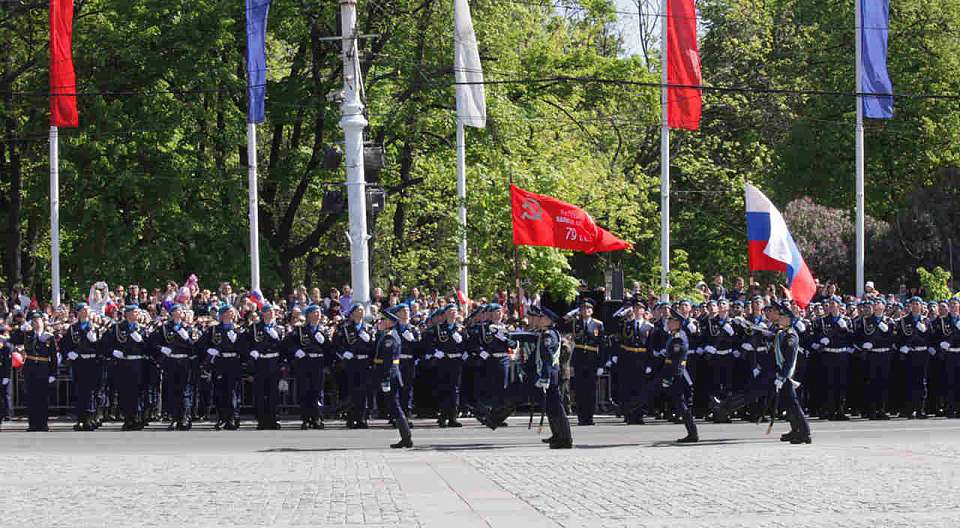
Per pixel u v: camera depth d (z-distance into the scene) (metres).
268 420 26.33
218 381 26.47
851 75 57.25
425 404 29.08
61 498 14.81
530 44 54.12
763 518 12.89
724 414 23.95
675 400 22.09
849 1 58.25
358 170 29.08
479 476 16.77
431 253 46.16
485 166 40.12
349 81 29.12
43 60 41.06
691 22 36.09
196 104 42.16
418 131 43.19
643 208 51.56
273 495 14.98
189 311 26.88
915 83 57.53
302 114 43.28
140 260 41.44
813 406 28.75
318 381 26.36
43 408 26.16
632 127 56.84
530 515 13.26
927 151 58.06
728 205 57.03
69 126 39.75
